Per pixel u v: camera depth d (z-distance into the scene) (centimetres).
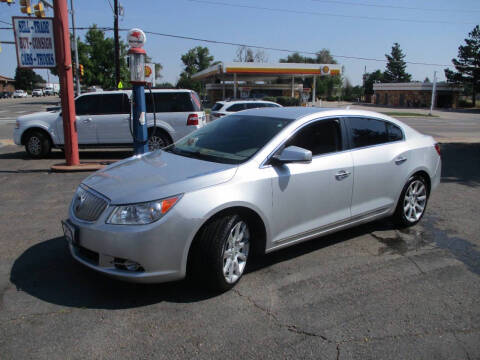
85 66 4444
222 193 345
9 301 342
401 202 516
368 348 291
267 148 393
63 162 1020
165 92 1062
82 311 330
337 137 447
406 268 421
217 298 353
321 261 434
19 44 834
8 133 1770
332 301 353
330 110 459
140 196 331
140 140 800
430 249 473
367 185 466
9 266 407
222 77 4753
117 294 357
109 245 324
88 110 1067
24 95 8588
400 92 6669
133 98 786
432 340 302
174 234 327
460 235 521
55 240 476
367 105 6806
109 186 356
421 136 551
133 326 311
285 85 5128
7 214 576
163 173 370
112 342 291
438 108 6069
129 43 756
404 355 284
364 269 416
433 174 551
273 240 391
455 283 391
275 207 384
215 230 343
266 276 396
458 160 1127
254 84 5466
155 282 332
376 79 9769
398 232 527
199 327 311
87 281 379
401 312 338
